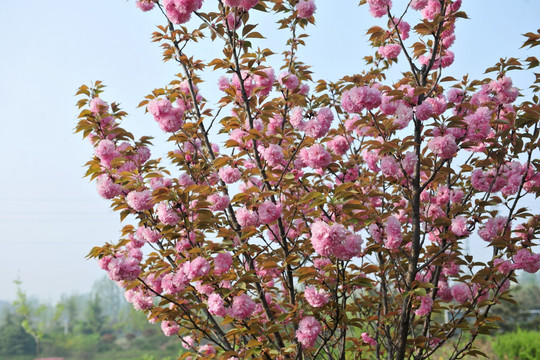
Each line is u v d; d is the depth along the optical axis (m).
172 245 4.25
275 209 3.41
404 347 3.65
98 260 3.86
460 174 4.35
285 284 4.15
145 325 38.97
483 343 15.56
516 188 4.17
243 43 3.86
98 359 35.66
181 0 3.46
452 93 4.36
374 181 4.12
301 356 3.41
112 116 4.36
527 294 31.80
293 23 4.35
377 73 4.95
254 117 3.99
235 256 3.76
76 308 50.50
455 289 4.45
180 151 4.77
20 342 39.19
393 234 3.53
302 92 4.31
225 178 3.71
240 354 3.61
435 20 3.69
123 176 3.79
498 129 4.30
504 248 4.05
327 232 2.96
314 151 3.52
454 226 3.75
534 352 12.79
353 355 4.56
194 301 4.18
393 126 3.76
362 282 3.28
